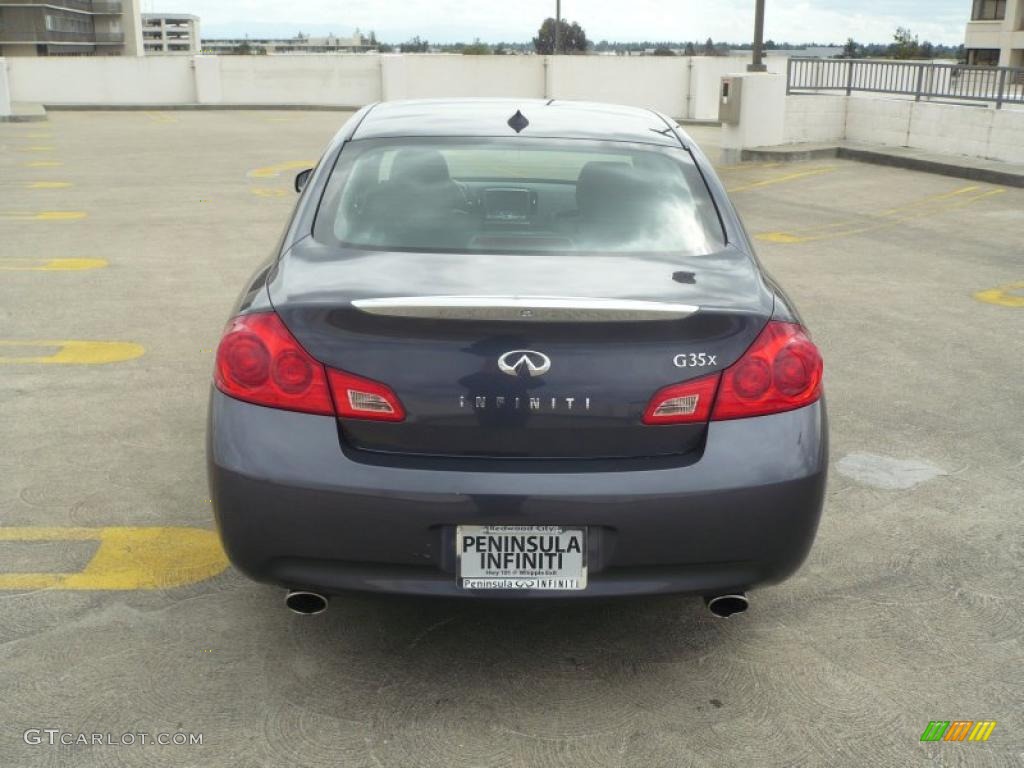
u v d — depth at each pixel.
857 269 8.84
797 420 2.58
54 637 2.95
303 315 2.49
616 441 2.49
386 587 2.51
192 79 31.00
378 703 2.69
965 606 3.27
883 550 3.64
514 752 2.50
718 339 2.51
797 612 3.21
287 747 2.50
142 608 3.12
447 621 3.10
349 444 2.50
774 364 2.55
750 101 16.81
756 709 2.70
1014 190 13.63
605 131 3.56
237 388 2.54
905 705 2.73
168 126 23.66
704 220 3.11
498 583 2.49
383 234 2.93
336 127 23.94
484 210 3.04
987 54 73.69
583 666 2.88
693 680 2.82
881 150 16.61
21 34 128.12
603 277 2.68
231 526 2.54
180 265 8.38
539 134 3.49
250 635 2.99
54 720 2.58
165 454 4.35
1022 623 3.17
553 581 2.50
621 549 2.48
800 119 17.69
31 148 18.19
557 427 2.47
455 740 2.54
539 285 2.59
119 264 8.37
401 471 2.45
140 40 150.88
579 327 2.44
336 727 2.58
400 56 31.23
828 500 4.06
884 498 4.09
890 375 5.76
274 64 31.17
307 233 2.98
